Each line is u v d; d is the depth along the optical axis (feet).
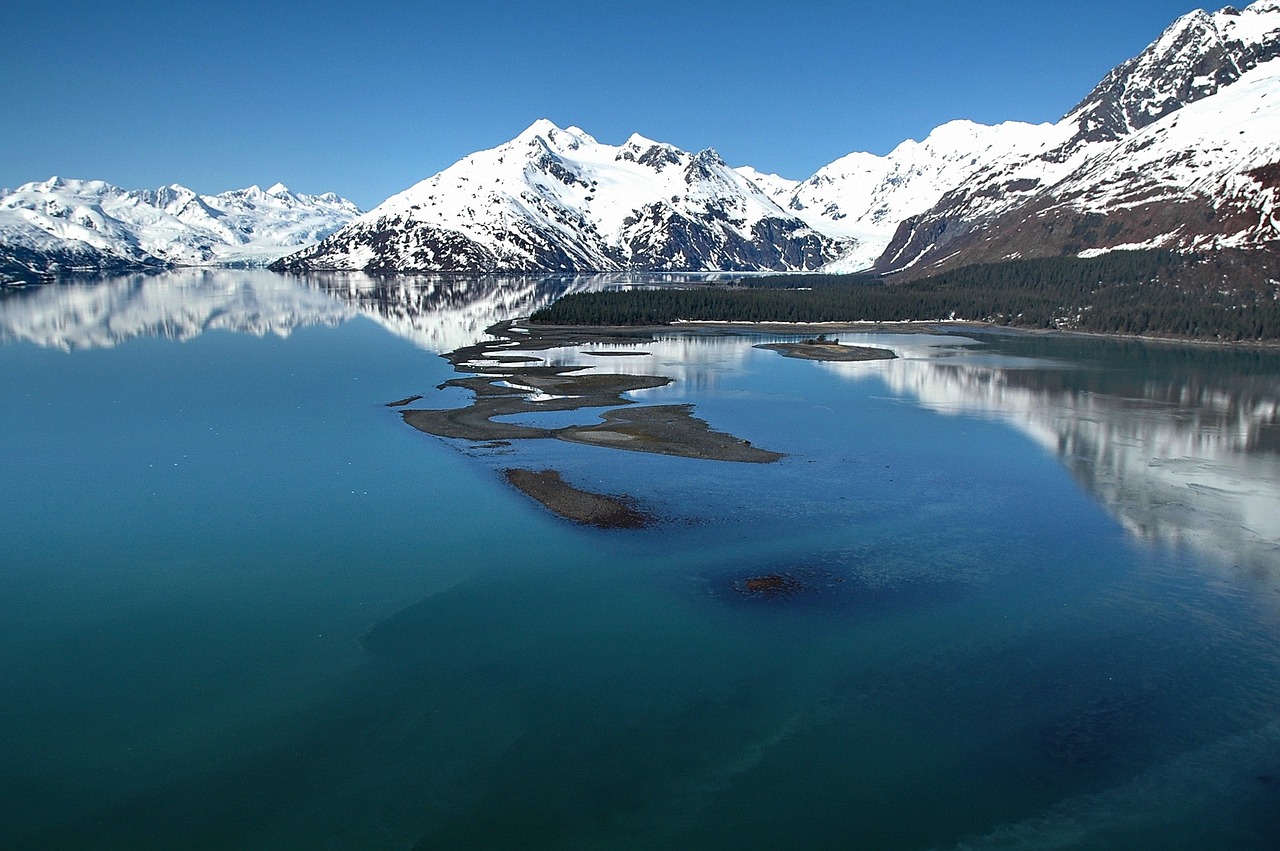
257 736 121.49
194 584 165.27
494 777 114.83
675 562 177.47
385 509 205.57
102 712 126.00
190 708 127.13
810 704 130.72
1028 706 130.72
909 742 122.62
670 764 117.70
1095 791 114.01
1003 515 206.39
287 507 206.69
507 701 129.90
